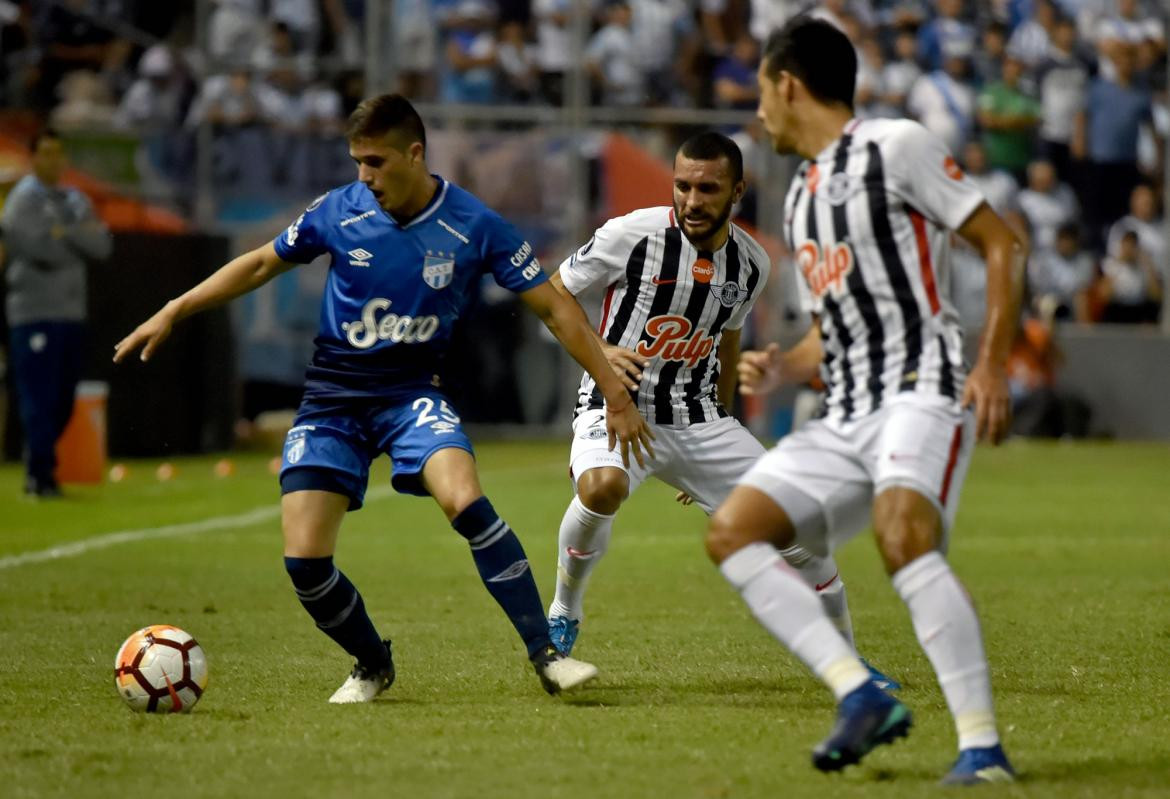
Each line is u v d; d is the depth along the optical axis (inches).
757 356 660.1
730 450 830.5
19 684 774.5
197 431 2353.6
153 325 719.7
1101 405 2699.3
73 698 737.0
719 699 735.1
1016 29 2881.4
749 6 2861.7
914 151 567.2
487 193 2637.8
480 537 708.7
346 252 709.3
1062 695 749.3
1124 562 1307.8
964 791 541.0
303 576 699.4
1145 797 536.1
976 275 2709.2
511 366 2691.9
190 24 2903.5
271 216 2669.8
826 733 650.8
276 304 2613.2
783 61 591.2
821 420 591.8
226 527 1528.1
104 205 2551.7
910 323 573.6
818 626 557.9
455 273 709.3
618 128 2726.4
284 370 2618.1
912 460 557.6
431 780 565.0
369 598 1094.4
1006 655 867.4
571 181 2632.9
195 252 2306.8
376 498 1855.3
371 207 709.9
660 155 2716.5
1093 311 2812.5
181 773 576.7
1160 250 2827.3
